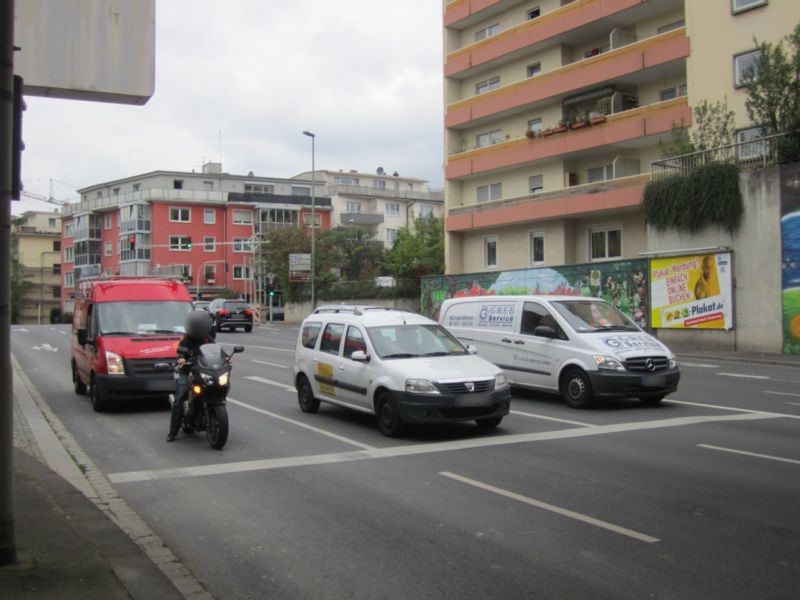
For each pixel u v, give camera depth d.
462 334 14.70
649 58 30.09
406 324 11.13
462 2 40.41
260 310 62.81
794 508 6.28
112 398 12.34
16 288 101.19
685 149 25.88
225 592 4.64
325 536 5.73
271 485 7.39
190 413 9.86
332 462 8.39
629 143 31.88
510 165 37.12
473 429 10.32
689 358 22.69
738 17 26.31
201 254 82.00
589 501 6.57
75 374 15.57
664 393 12.03
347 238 69.44
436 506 6.49
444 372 9.73
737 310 23.75
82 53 7.25
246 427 10.94
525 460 8.28
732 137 25.45
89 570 4.62
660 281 26.47
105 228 88.44
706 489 6.92
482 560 5.13
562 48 35.81
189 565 5.14
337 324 11.77
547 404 12.75
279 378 18.08
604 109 32.84
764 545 5.35
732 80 26.53
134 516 6.35
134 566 4.87
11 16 4.49
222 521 6.18
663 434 9.76
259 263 66.75
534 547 5.38
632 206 30.67
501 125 39.31
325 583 4.77
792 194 22.14
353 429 10.59
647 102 32.50
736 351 23.66
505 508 6.39
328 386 11.51
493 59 38.41
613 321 13.12
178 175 85.06
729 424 10.49
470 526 5.91
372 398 10.23
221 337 37.66
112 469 8.26
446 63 41.47
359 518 6.18
